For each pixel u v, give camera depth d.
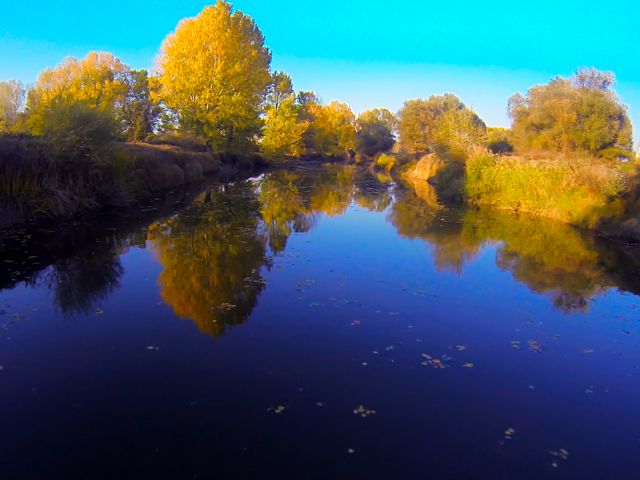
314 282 11.32
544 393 6.85
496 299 10.87
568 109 30.69
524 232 18.73
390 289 11.15
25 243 13.23
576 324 9.58
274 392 6.46
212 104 32.16
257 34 40.94
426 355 7.82
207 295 10.19
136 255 13.05
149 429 5.54
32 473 4.77
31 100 24.09
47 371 6.82
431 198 29.61
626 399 6.79
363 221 20.39
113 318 8.80
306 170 53.41
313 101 74.50
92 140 17.56
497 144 40.28
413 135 62.94
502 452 5.42
